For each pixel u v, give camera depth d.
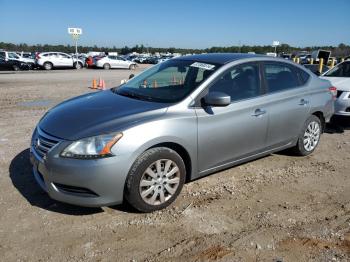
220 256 3.28
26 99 12.18
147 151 3.86
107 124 3.76
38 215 3.93
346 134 7.63
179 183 4.18
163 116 3.99
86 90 15.28
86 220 3.85
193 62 4.98
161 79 4.92
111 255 3.28
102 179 3.60
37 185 4.65
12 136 6.90
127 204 4.16
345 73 8.67
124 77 23.55
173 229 3.71
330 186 4.89
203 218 3.94
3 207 4.07
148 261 3.21
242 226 3.79
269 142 5.20
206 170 4.50
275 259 3.23
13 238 3.50
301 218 3.99
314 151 6.36
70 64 34.53
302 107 5.59
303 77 5.80
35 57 32.97
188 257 3.26
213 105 4.22
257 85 5.01
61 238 3.53
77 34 35.66
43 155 3.78
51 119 4.16
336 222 3.91
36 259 3.21
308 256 3.29
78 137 3.62
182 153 4.28
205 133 4.31
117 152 3.62
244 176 5.13
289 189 4.75
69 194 3.68
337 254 3.32
